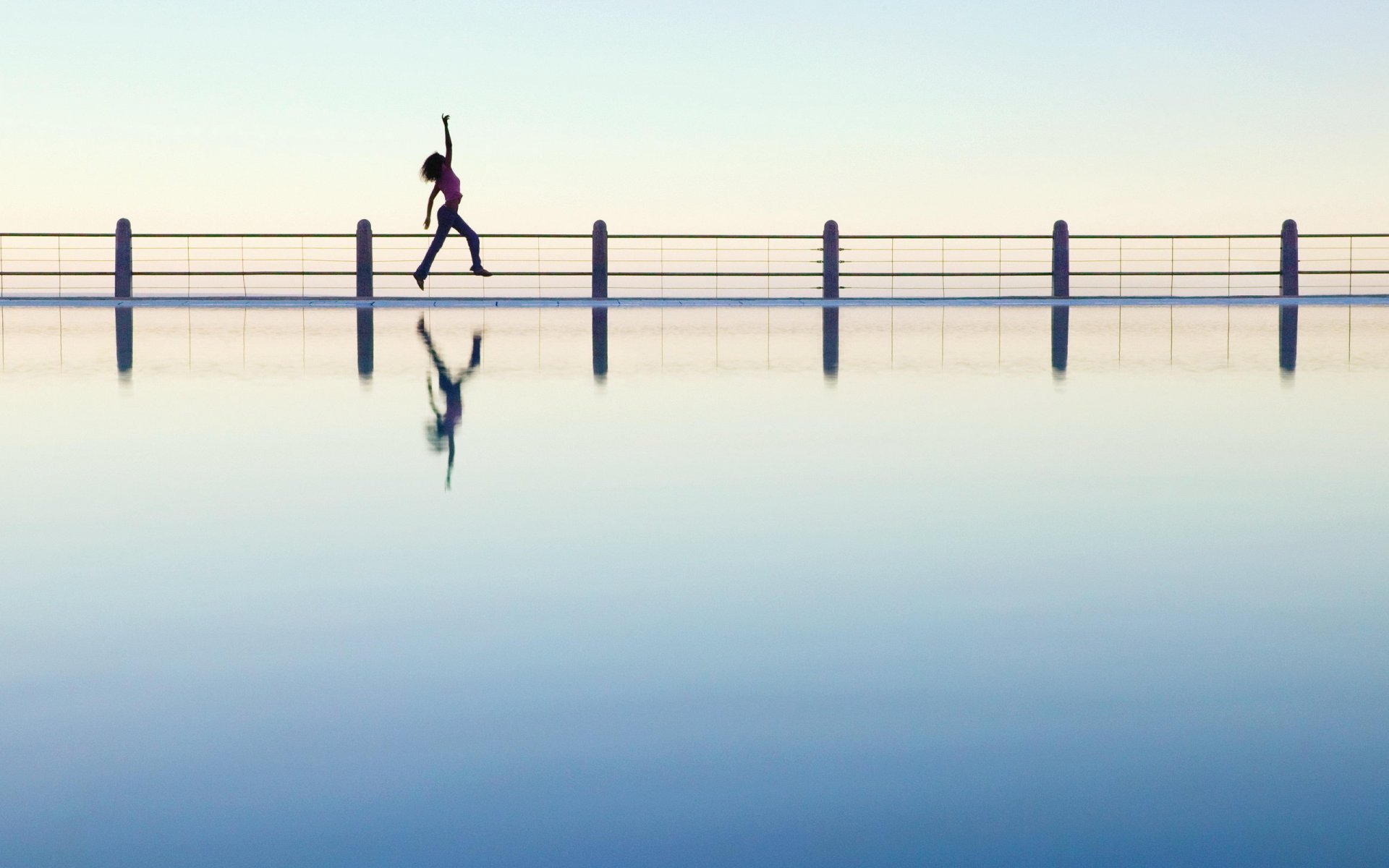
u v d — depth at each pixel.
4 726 1.49
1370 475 3.27
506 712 1.54
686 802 1.29
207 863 1.17
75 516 2.71
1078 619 1.93
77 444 3.77
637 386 5.44
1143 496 2.96
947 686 1.62
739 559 2.33
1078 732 1.47
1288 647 1.79
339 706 1.56
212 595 2.07
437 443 3.80
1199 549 2.41
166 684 1.64
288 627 1.89
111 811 1.27
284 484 3.10
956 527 2.62
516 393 5.14
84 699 1.58
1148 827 1.24
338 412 4.51
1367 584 2.14
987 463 3.45
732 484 3.12
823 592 2.10
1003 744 1.44
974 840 1.21
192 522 2.65
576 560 2.32
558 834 1.22
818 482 3.15
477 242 11.10
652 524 2.63
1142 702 1.57
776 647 1.79
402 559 2.32
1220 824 1.24
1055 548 2.43
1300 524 2.65
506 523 2.65
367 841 1.21
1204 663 1.72
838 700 1.58
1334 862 1.17
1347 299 13.97
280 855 1.18
